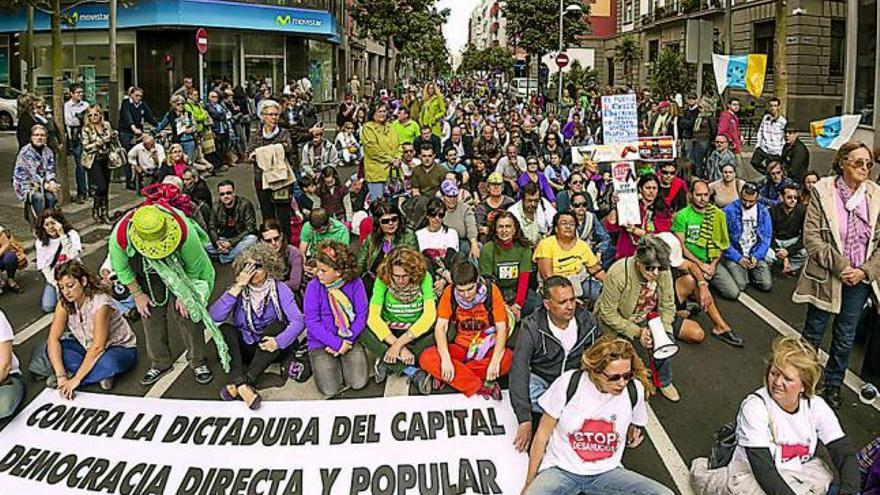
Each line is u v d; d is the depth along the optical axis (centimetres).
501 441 531
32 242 1073
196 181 1023
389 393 605
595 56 5981
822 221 564
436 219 754
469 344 593
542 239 786
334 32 3550
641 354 686
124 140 1590
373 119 1159
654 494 433
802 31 3112
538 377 539
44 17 3181
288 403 584
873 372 619
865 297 566
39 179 1080
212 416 568
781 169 1011
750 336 751
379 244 733
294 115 2016
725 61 1454
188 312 599
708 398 617
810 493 421
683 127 1720
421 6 4097
